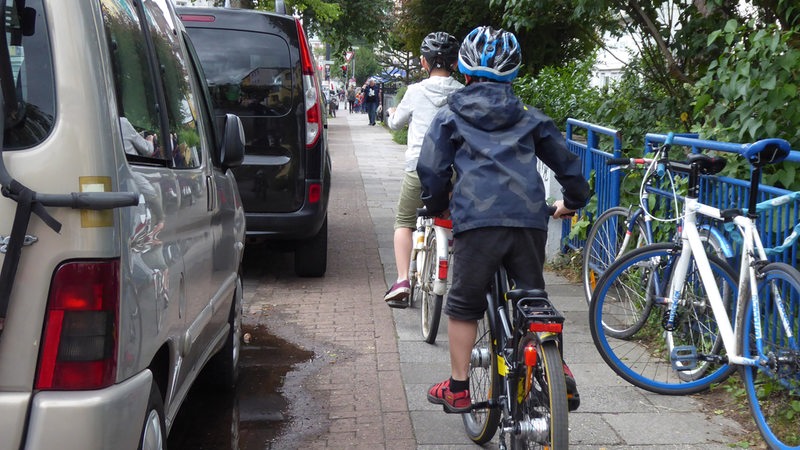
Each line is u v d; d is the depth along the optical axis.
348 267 8.57
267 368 5.45
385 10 31.31
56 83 2.44
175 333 3.10
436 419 4.59
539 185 3.56
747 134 5.48
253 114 7.46
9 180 2.37
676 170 5.38
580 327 6.33
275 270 8.44
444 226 5.65
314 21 30.34
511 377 3.46
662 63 8.91
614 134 7.04
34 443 2.37
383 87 41.69
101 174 2.45
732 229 4.83
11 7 2.46
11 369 2.39
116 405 2.46
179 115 3.66
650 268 5.13
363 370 5.40
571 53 18.41
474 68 3.68
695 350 4.80
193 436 4.37
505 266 3.64
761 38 5.26
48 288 2.41
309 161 7.50
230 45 7.49
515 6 9.37
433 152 3.64
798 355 4.07
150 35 3.38
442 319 6.54
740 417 4.57
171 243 3.12
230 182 4.91
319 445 4.26
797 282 3.97
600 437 4.32
